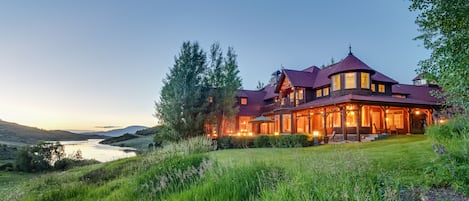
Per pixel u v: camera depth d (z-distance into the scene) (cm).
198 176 587
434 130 711
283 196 326
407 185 404
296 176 372
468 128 566
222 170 518
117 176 954
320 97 2338
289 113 2389
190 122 1995
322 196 316
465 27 444
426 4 492
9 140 4691
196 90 2111
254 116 2908
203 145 1048
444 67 456
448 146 527
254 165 522
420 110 2016
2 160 2673
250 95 3192
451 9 443
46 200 686
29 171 2100
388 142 1328
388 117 2264
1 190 1006
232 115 2212
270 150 1220
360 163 434
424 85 2775
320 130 2284
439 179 421
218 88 2202
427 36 507
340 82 2017
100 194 666
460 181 384
